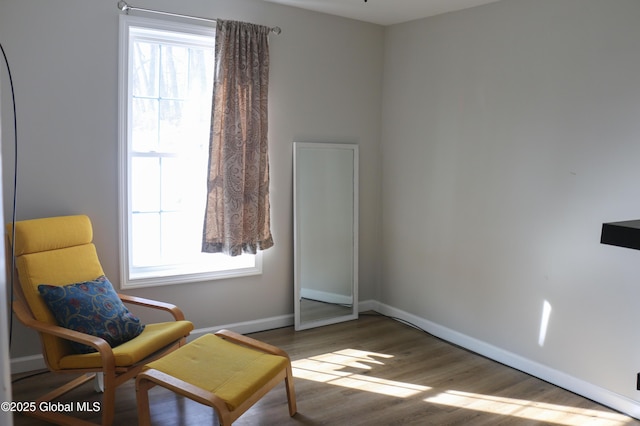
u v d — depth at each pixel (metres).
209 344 2.68
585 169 2.93
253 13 3.69
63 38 3.05
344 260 4.31
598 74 2.85
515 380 3.19
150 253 3.59
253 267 3.86
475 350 3.64
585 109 2.92
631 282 2.74
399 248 4.32
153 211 3.56
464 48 3.66
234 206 3.55
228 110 3.49
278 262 4.02
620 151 2.76
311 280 4.14
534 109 3.20
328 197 4.20
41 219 2.82
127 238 3.35
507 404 2.88
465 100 3.66
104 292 2.83
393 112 4.32
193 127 3.65
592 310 2.93
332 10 3.92
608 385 2.87
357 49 4.25
